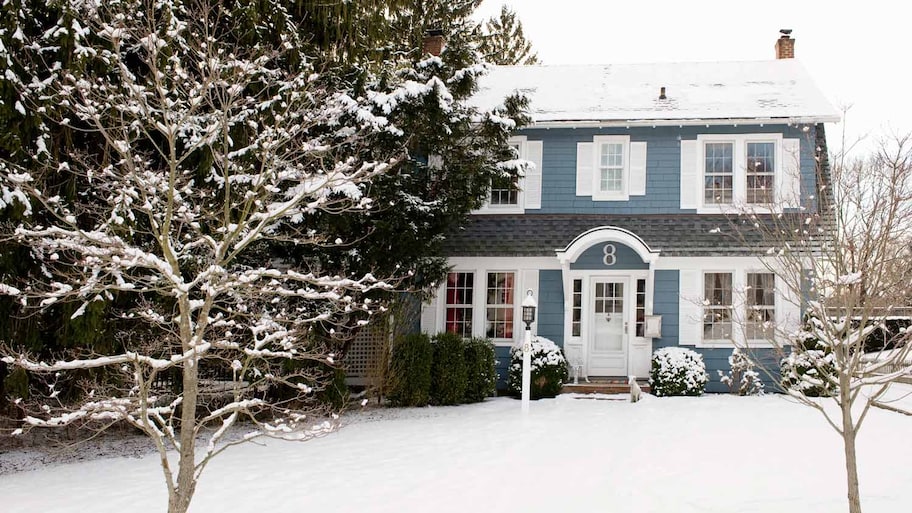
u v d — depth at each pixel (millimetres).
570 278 18203
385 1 15969
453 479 9688
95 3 8758
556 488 9227
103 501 8789
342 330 15109
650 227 18422
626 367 18188
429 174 15789
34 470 10727
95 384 9609
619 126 18875
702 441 11812
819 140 18484
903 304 8023
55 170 9805
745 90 20031
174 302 11398
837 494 8688
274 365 13211
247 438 6785
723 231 17922
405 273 15164
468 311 18734
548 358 17094
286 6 14266
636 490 9070
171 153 6547
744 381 16750
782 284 17172
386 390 16062
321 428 7465
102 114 9555
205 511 8328
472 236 18859
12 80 9664
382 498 8820
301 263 14344
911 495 8539
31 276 9156
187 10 11688
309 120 8625
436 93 14359
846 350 7410
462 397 16547
